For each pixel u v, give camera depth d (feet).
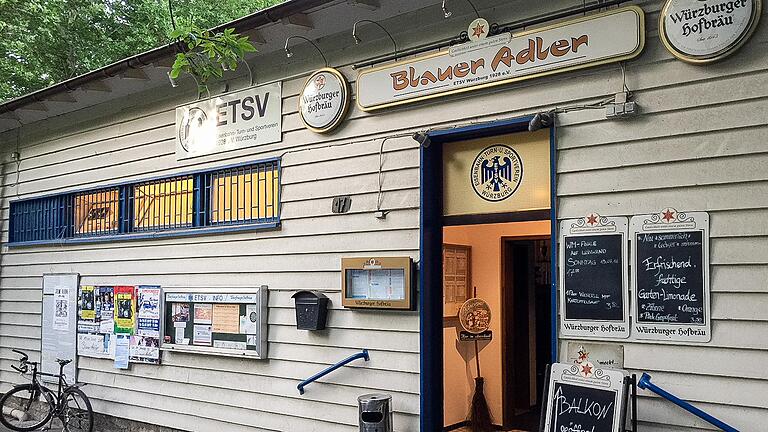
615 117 17.38
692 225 16.29
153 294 28.48
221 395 26.09
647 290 16.75
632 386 15.90
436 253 21.17
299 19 22.36
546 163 19.30
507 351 26.58
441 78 20.57
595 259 17.54
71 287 32.60
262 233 25.27
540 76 18.65
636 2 17.44
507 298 26.86
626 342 16.97
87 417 29.78
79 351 31.86
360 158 22.65
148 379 28.78
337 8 21.53
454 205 20.99
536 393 29.01
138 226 29.99
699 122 16.39
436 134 20.66
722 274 15.85
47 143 35.14
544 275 29.50
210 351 26.09
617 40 17.42
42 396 34.01
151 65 26.63
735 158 15.89
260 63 25.81
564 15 18.30
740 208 15.74
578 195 17.99
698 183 16.29
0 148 38.22
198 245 27.32
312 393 23.35
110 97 31.22
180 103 28.53
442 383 21.13
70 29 57.11
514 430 25.98
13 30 54.34
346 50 23.27
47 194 34.60
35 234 35.60
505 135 20.11
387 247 21.72
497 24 19.75
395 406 21.18
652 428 16.48
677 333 16.28
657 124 16.94
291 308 24.20
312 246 23.71
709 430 15.83
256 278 25.31
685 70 16.65
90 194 32.50
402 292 21.06
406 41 21.74
